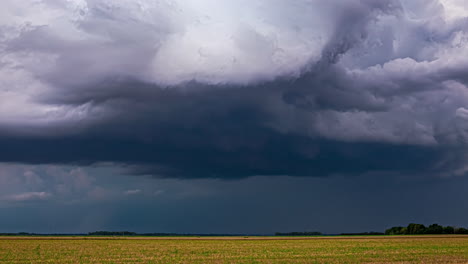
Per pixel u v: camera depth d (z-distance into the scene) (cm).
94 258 6041
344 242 11319
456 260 5638
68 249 7950
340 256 6259
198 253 6950
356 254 6619
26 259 5884
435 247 8431
